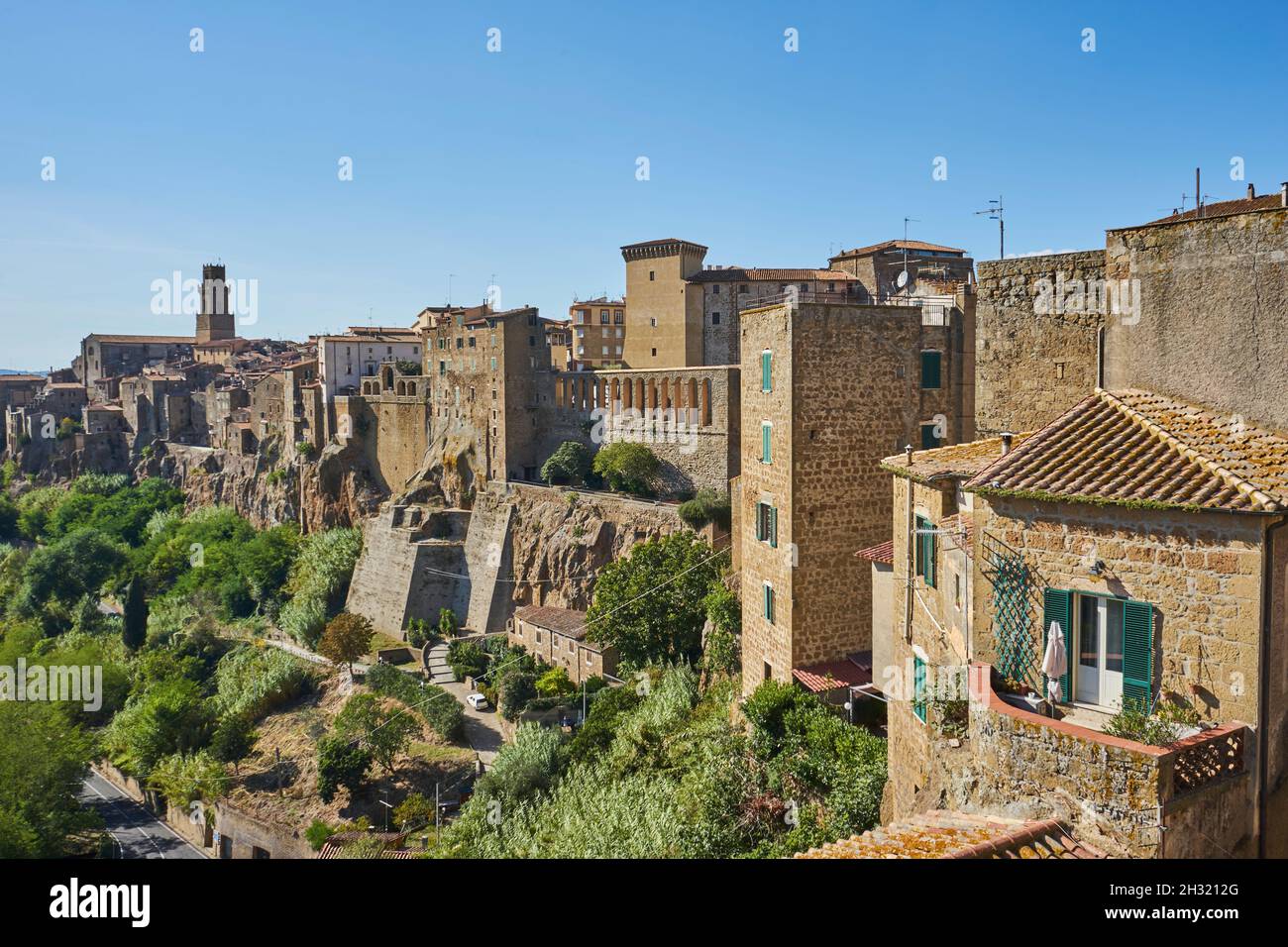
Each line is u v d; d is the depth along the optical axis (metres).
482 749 66.31
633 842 31.84
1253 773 12.88
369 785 62.66
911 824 14.37
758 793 31.03
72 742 68.44
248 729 75.19
